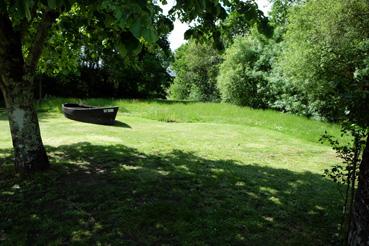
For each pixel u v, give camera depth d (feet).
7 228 16.66
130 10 6.56
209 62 152.97
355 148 16.35
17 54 22.49
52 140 37.45
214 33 17.66
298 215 19.56
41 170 24.39
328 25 65.62
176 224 17.42
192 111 77.36
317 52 67.05
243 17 16.83
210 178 25.62
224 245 15.67
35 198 20.07
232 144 42.34
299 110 79.41
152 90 156.25
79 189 21.58
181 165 29.14
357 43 61.93
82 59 76.95
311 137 49.67
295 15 77.51
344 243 15.47
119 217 17.97
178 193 21.83
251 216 18.97
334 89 17.60
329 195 23.54
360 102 15.80
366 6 63.52
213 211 19.24
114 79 134.92
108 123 54.24
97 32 23.12
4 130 44.09
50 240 15.62
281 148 41.63
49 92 118.73
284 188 24.53
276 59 94.84
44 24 22.04
